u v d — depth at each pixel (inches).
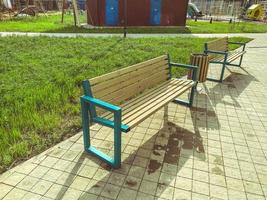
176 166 116.3
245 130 151.8
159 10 767.1
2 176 107.0
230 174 112.3
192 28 762.8
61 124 148.7
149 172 111.7
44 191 99.7
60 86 199.5
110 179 106.9
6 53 306.0
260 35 643.5
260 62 333.7
